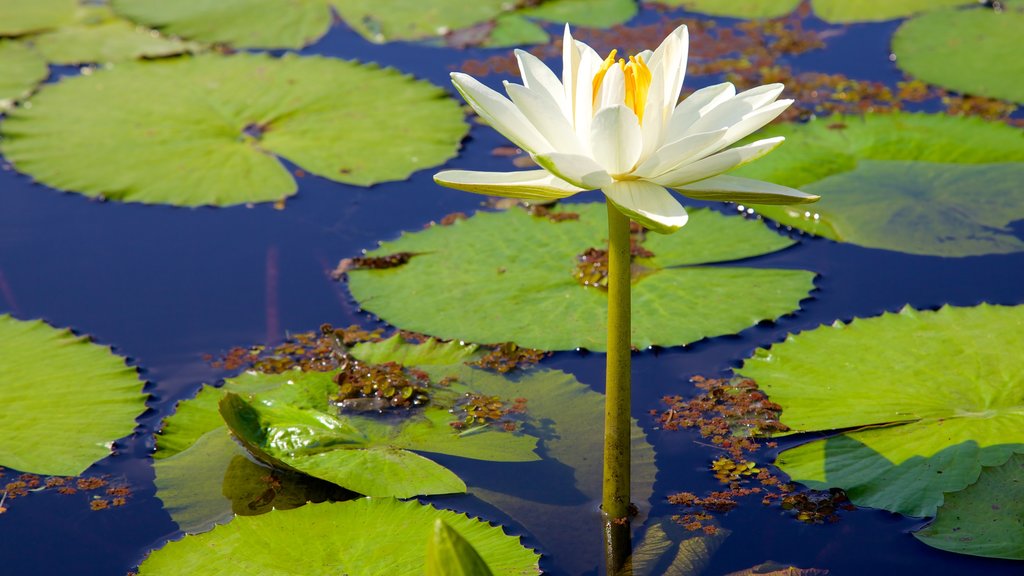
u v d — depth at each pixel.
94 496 2.55
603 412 2.88
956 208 3.94
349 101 5.08
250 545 2.25
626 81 2.14
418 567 2.15
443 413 2.87
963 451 2.50
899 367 2.90
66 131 4.75
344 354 3.17
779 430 2.76
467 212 4.18
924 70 5.30
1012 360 2.86
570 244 3.81
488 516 2.46
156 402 2.99
